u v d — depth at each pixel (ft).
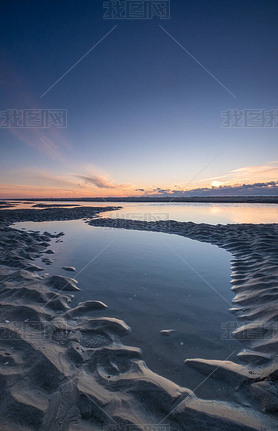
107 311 12.75
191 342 10.01
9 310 12.52
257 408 6.75
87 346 9.75
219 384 7.68
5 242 28.96
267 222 48.96
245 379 7.75
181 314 12.38
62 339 10.18
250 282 15.67
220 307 13.07
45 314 12.26
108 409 6.77
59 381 7.79
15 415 6.55
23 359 8.79
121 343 9.98
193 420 6.43
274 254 21.15
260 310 12.04
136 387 7.53
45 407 6.80
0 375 7.91
